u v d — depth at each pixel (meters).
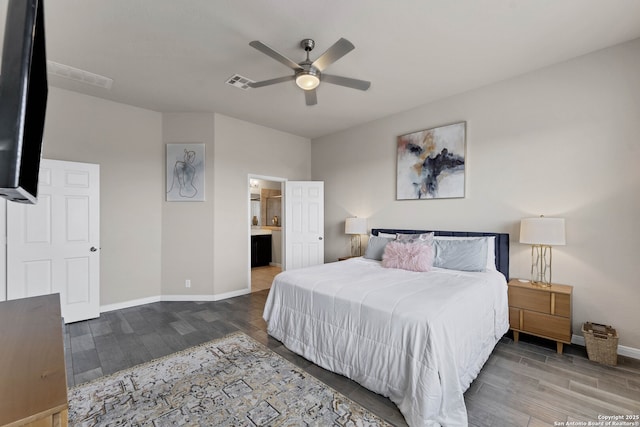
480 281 2.55
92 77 3.11
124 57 2.73
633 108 2.49
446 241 3.31
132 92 3.49
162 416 1.76
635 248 2.48
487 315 2.37
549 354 2.55
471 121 3.46
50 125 3.28
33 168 0.93
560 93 2.85
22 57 0.78
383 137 4.43
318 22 2.24
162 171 4.16
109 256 3.71
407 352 1.78
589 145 2.70
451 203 3.64
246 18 2.19
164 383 2.10
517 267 3.12
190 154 4.18
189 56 2.72
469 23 2.25
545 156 2.94
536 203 3.00
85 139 3.51
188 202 4.18
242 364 2.37
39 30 0.96
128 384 2.09
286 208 5.18
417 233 3.84
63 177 3.24
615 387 2.04
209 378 2.16
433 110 3.81
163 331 3.05
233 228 4.44
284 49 2.60
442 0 2.01
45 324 1.18
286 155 5.23
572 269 2.79
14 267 2.96
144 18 2.19
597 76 2.65
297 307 2.59
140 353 2.56
